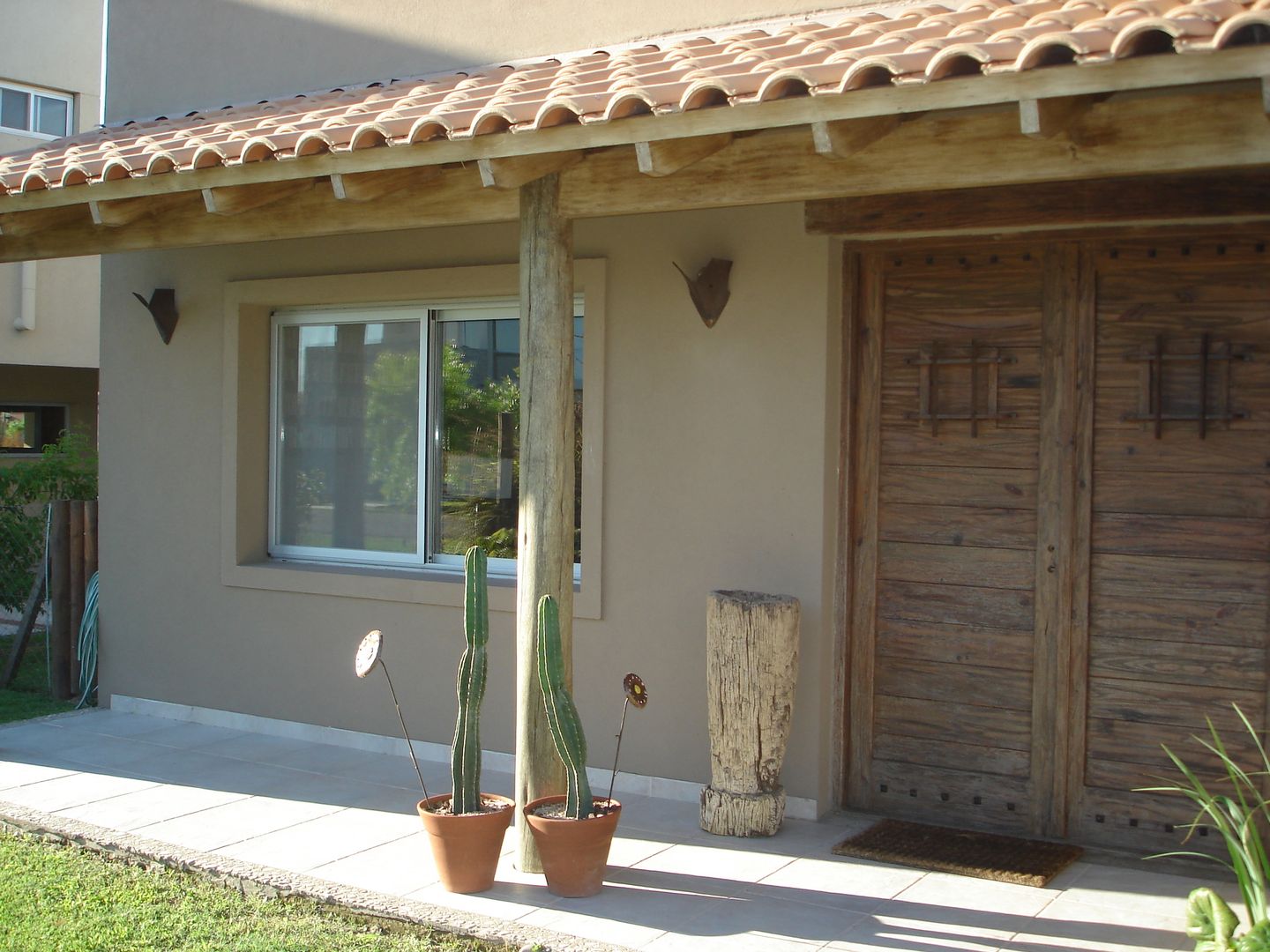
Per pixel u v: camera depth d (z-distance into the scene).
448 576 6.88
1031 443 5.46
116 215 5.74
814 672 5.70
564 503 4.86
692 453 6.02
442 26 7.03
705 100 3.99
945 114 4.09
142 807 5.87
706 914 4.55
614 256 6.22
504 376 6.87
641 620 6.16
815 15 5.85
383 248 7.01
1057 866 5.03
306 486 7.60
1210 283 5.11
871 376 5.80
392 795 6.10
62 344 13.44
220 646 7.57
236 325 7.48
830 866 5.10
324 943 4.38
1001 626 5.54
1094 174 3.87
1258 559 5.05
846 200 5.59
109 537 8.04
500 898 4.69
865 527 5.83
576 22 6.57
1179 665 5.19
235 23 7.83
